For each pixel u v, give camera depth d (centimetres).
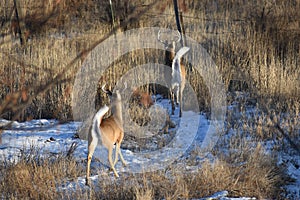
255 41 5103
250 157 2950
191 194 2591
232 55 5038
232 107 4219
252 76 4594
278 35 5206
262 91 4341
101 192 2575
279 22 5300
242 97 4375
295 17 5431
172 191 2594
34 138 3553
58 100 4134
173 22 6069
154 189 2620
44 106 4206
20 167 2792
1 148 3303
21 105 1112
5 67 3469
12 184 2650
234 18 6116
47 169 2809
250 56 4881
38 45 4484
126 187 2602
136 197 2442
